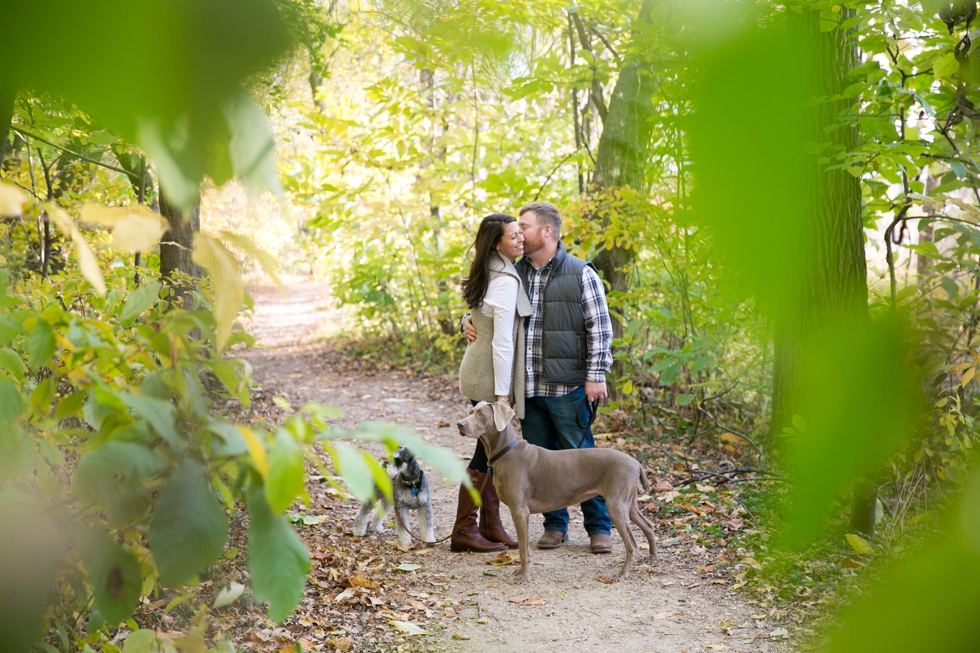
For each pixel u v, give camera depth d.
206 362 1.21
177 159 0.51
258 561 0.76
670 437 6.97
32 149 4.95
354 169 10.39
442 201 9.75
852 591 0.42
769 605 3.59
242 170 0.54
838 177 0.69
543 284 4.78
